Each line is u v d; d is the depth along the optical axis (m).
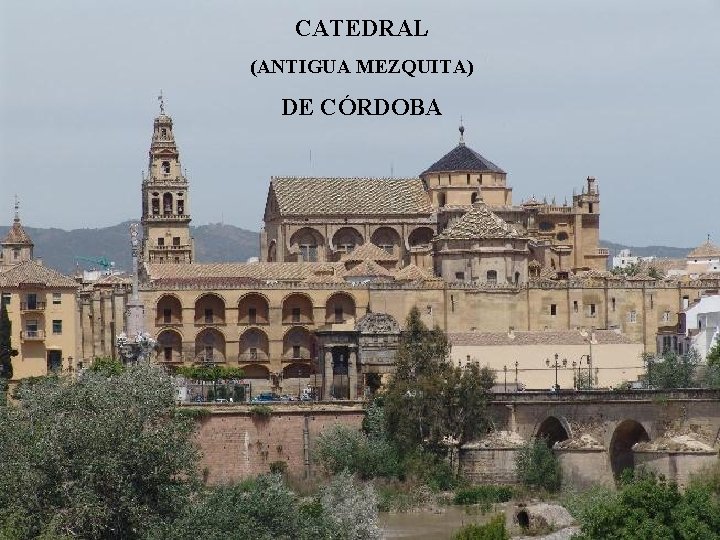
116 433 180.62
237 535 170.62
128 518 176.25
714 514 176.75
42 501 176.62
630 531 174.75
